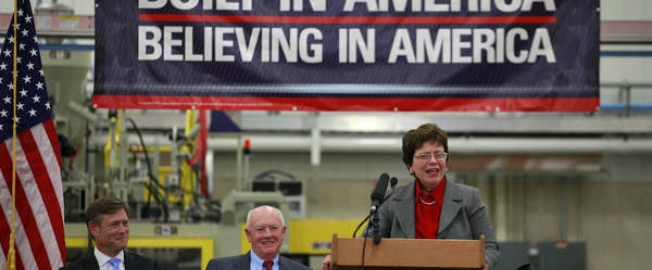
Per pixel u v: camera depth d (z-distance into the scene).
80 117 11.18
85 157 11.30
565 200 18.66
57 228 7.14
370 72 8.22
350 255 5.05
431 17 8.24
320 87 8.20
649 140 17.70
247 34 8.21
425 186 5.66
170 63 8.17
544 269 18.00
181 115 15.70
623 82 17.55
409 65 8.22
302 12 8.23
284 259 6.39
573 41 8.24
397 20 8.24
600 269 18.58
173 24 8.19
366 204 18.53
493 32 8.23
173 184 11.43
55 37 9.34
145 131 16.09
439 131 5.61
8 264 6.84
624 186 18.70
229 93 8.17
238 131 13.12
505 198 18.58
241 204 11.63
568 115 17.58
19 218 7.10
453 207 5.63
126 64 8.15
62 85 11.00
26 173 7.16
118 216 6.09
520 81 8.21
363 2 8.25
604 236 18.62
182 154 12.27
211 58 8.19
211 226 10.67
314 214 18.41
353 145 17.67
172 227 10.55
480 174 18.53
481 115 17.56
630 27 9.19
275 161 18.48
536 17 8.24
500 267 9.87
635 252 18.59
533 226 18.58
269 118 17.39
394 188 5.83
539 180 18.67
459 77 8.20
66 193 10.61
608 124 17.02
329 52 8.23
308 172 18.47
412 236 5.61
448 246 5.01
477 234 5.65
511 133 17.81
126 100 8.13
